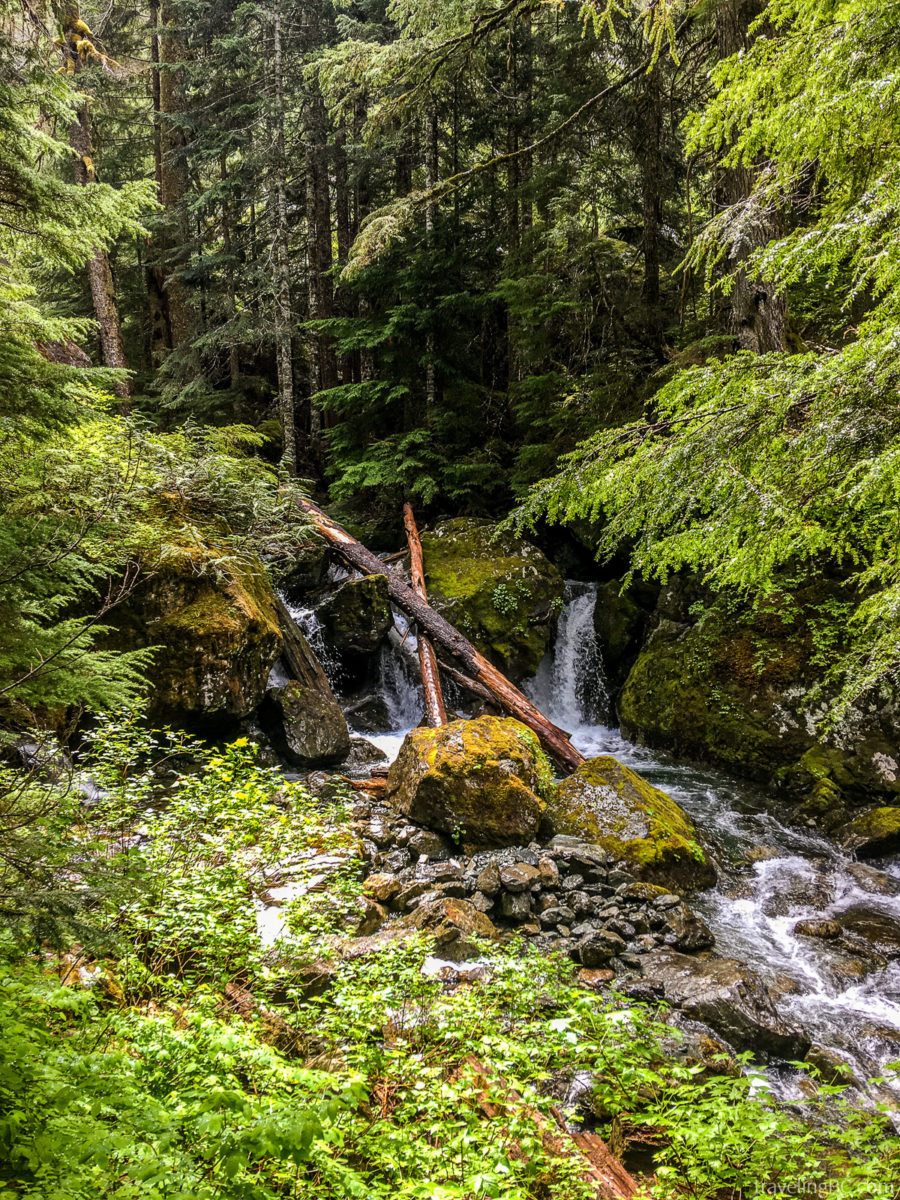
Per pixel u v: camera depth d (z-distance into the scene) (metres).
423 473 14.28
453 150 17.34
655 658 10.83
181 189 18.88
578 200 12.66
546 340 13.23
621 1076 3.12
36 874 2.56
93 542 3.52
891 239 2.65
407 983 3.90
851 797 8.09
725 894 6.76
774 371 3.29
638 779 7.66
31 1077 2.16
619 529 3.97
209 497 9.17
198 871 4.48
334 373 20.41
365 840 6.80
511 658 11.95
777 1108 4.22
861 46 2.61
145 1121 2.09
